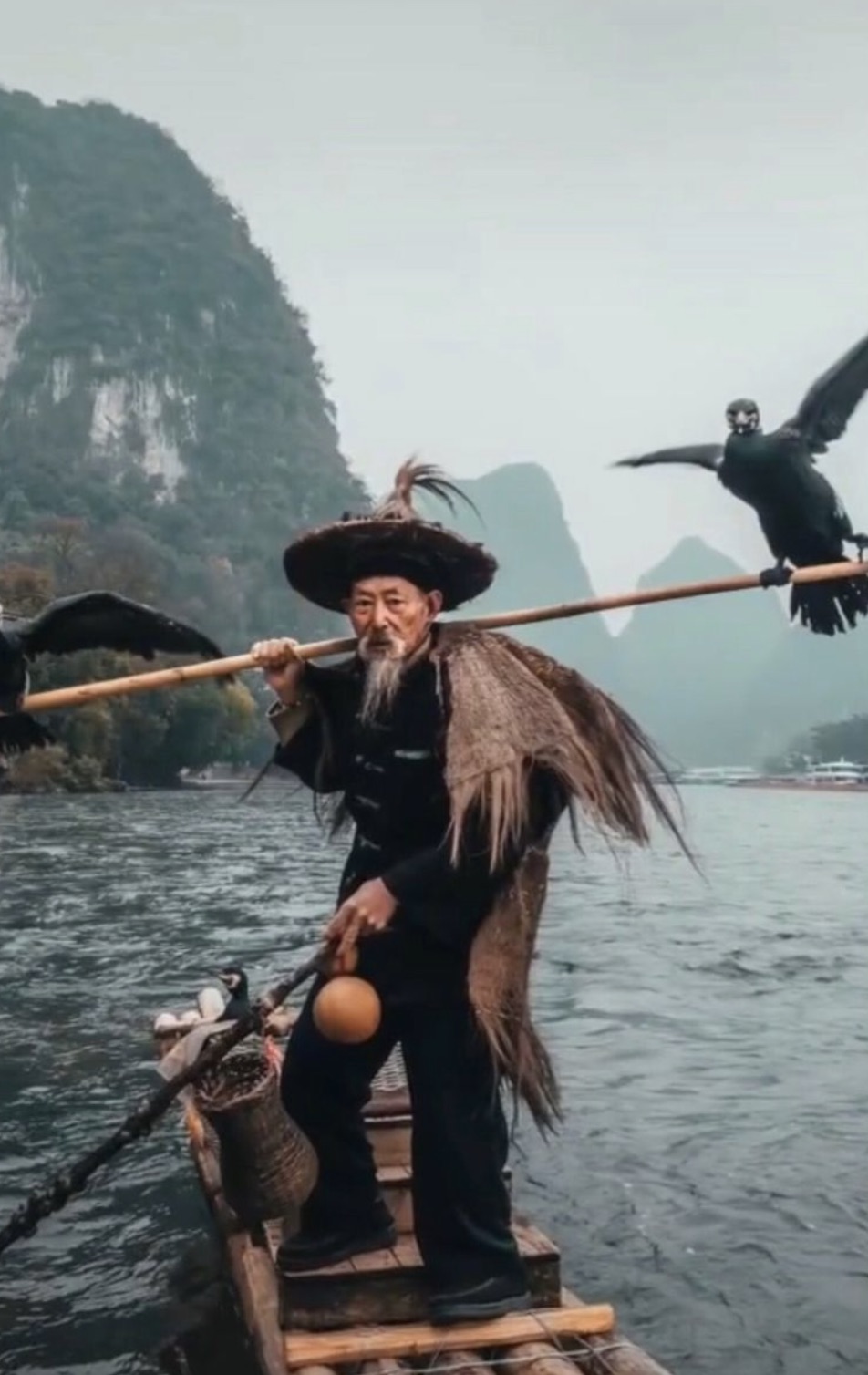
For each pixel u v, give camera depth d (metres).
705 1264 7.02
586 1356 4.17
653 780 4.33
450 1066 4.25
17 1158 8.62
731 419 5.07
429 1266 4.26
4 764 5.69
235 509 168.12
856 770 180.25
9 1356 5.98
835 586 4.96
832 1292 6.69
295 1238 4.40
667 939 19.00
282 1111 4.12
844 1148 8.88
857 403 5.11
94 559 102.44
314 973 4.26
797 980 15.48
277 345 194.38
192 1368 5.88
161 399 176.00
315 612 145.38
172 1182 8.16
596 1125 9.31
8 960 16.39
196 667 4.71
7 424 170.00
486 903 4.10
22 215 185.38
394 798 4.28
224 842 38.78
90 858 32.56
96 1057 11.24
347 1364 4.15
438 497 4.56
